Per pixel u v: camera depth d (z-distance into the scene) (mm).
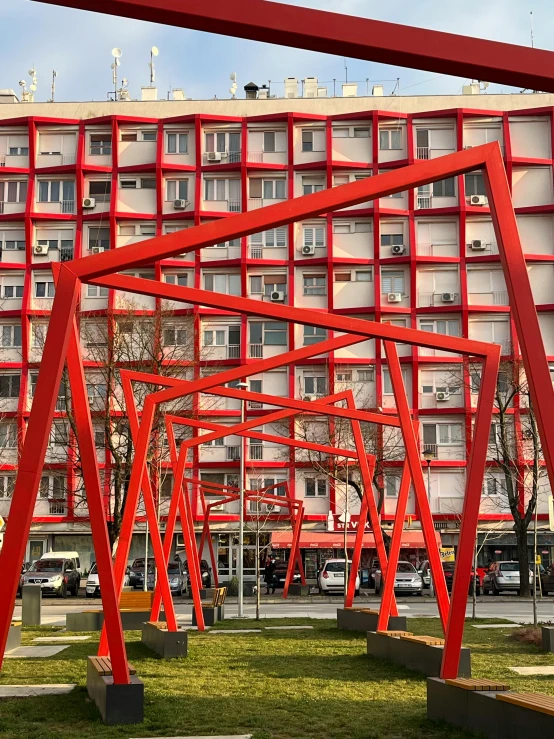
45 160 55312
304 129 55656
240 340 53781
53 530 53438
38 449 10039
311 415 53062
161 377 19844
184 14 7148
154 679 15320
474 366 50688
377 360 52906
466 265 53375
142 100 57000
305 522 53469
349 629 24812
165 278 54344
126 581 50594
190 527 27750
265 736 10602
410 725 11352
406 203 54312
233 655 18844
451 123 54906
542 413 9438
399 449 50906
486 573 48219
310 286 54281
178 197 55031
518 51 7883
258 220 10258
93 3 6996
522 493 49188
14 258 54375
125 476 41031
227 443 54000
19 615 33719
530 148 54156
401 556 53938
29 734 10750
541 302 52938
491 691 10656
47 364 10359
